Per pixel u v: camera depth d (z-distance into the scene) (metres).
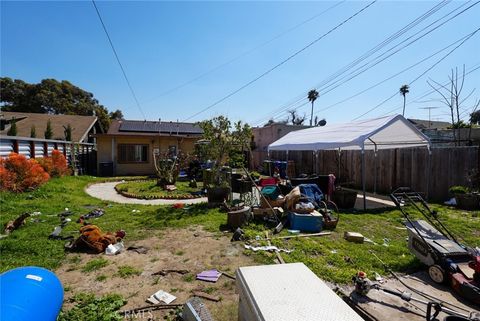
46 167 10.16
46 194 8.00
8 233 4.71
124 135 16.05
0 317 1.55
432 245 3.46
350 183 9.94
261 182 7.88
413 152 8.78
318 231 5.26
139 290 3.04
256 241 4.56
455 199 7.28
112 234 4.61
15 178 7.81
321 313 1.15
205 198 8.77
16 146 9.27
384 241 4.76
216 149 8.29
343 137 7.96
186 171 13.70
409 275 3.52
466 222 5.77
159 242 4.52
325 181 7.49
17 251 3.96
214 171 8.78
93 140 22.64
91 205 7.37
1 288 1.81
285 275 1.50
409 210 6.92
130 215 6.26
